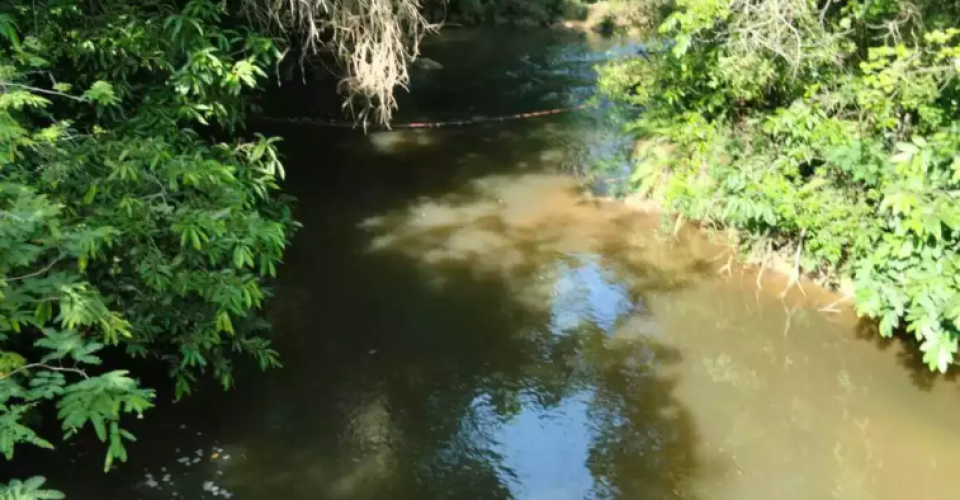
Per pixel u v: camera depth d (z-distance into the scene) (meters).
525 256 6.30
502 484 3.97
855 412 4.53
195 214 3.74
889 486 3.98
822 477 4.05
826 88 5.55
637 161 7.64
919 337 4.32
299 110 9.54
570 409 4.55
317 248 6.35
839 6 5.81
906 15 5.23
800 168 5.78
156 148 3.99
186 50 4.64
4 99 3.41
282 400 4.55
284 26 6.50
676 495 3.92
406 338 5.17
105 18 4.64
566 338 5.22
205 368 4.68
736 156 6.02
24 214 2.95
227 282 3.85
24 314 2.95
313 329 5.23
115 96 4.34
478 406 4.56
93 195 3.60
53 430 4.11
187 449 4.12
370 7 6.23
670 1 7.78
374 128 9.31
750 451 4.24
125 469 3.96
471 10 16.31
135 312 3.81
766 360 5.02
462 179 7.88
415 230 6.72
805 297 5.62
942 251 4.44
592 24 16.11
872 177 4.96
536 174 8.02
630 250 6.40
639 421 4.47
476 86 11.37
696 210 6.09
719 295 5.75
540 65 12.70
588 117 9.79
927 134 5.07
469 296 5.70
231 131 5.19
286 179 7.73
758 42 5.41
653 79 7.05
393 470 4.05
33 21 4.40
